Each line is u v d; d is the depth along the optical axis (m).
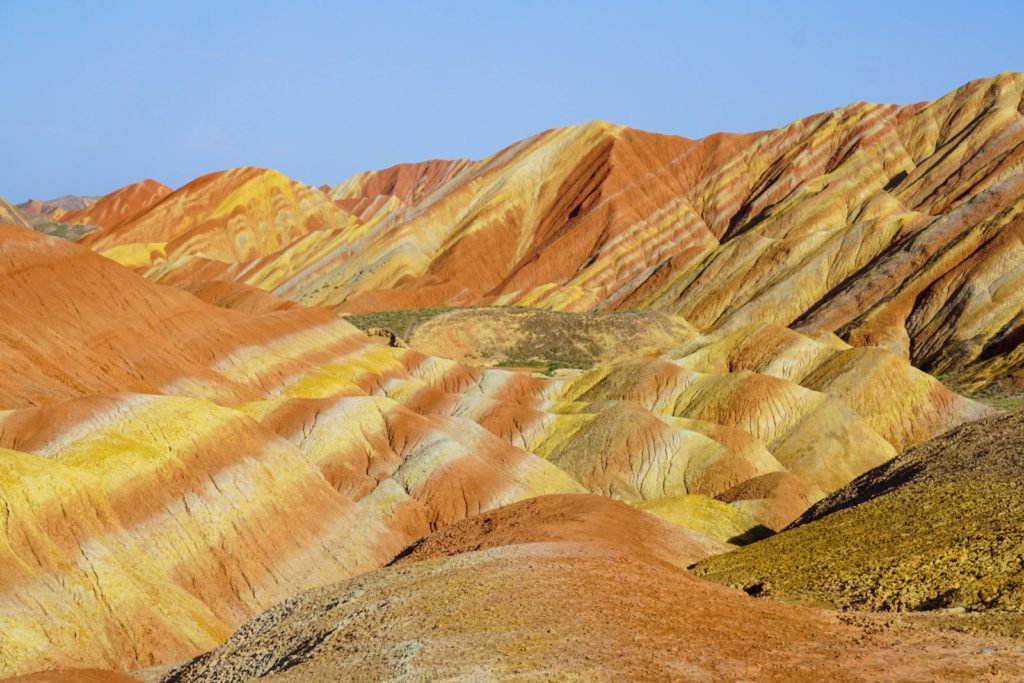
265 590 63.16
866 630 32.88
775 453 118.12
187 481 64.81
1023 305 166.38
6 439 63.84
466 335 186.75
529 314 193.62
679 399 129.25
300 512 69.31
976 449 58.06
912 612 36.12
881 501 54.66
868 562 44.78
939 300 176.12
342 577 67.31
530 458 94.81
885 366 135.38
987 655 29.45
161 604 54.81
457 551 47.56
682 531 58.78
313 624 38.59
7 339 91.69
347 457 88.56
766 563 49.88
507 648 30.17
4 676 44.38
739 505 81.81
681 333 194.00
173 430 66.81
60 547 52.44
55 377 91.00
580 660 28.80
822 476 114.50
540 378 142.50
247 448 70.06
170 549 61.03
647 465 105.31
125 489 61.47
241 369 114.25
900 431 130.25
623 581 36.59
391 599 37.75
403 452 90.06
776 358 148.75
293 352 122.56
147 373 101.69
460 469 85.81
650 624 32.03
